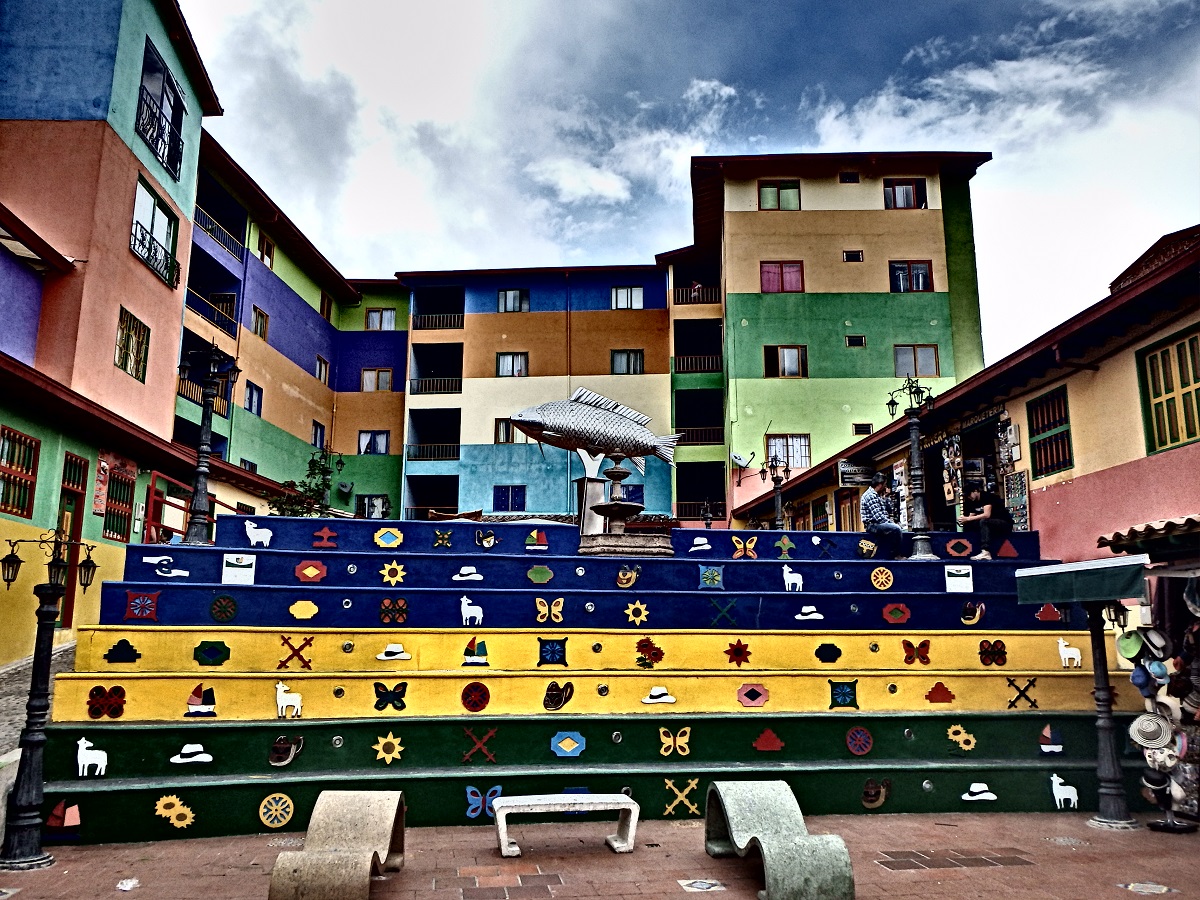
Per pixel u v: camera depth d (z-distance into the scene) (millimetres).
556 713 8305
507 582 10344
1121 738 8625
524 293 34969
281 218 29594
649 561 10633
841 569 11047
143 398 17547
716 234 32750
